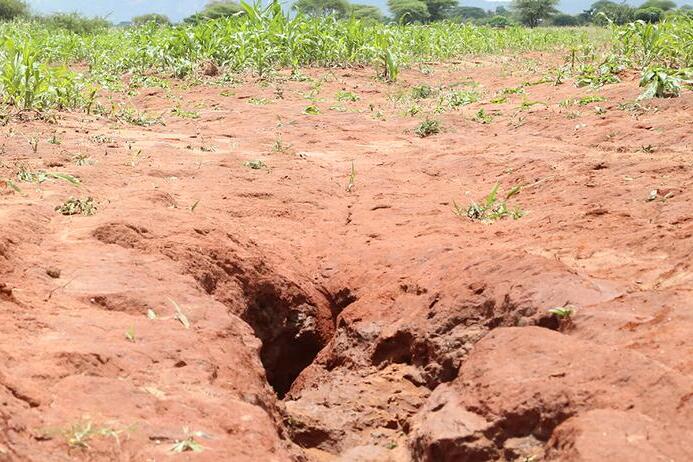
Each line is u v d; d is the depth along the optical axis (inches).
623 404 96.1
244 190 216.2
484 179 241.1
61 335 115.5
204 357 118.0
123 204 183.0
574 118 316.2
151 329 123.2
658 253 153.6
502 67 549.0
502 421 101.8
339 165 262.1
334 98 420.2
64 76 342.0
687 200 184.2
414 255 173.9
